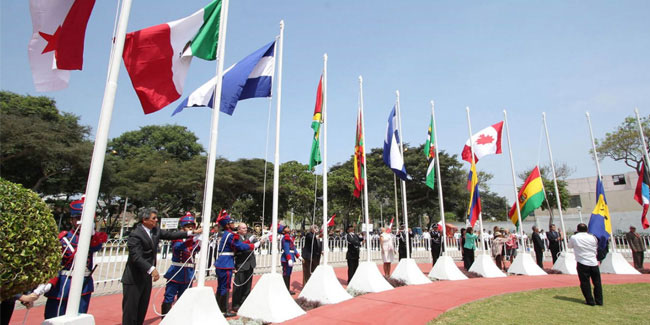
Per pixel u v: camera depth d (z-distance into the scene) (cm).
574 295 906
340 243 1812
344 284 1177
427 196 4000
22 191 388
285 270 962
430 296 902
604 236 1377
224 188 3775
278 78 820
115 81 441
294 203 4291
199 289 531
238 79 761
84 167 2867
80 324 374
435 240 1538
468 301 840
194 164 3703
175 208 4231
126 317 536
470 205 1404
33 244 374
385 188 4219
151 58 580
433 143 1377
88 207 399
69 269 527
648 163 1543
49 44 484
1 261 344
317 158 953
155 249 591
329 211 4541
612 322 645
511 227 4756
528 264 1381
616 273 1370
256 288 704
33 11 473
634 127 3070
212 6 655
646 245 2016
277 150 781
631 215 4025
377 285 975
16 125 2566
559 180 3622
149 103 568
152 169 3694
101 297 903
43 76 482
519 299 848
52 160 2700
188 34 622
